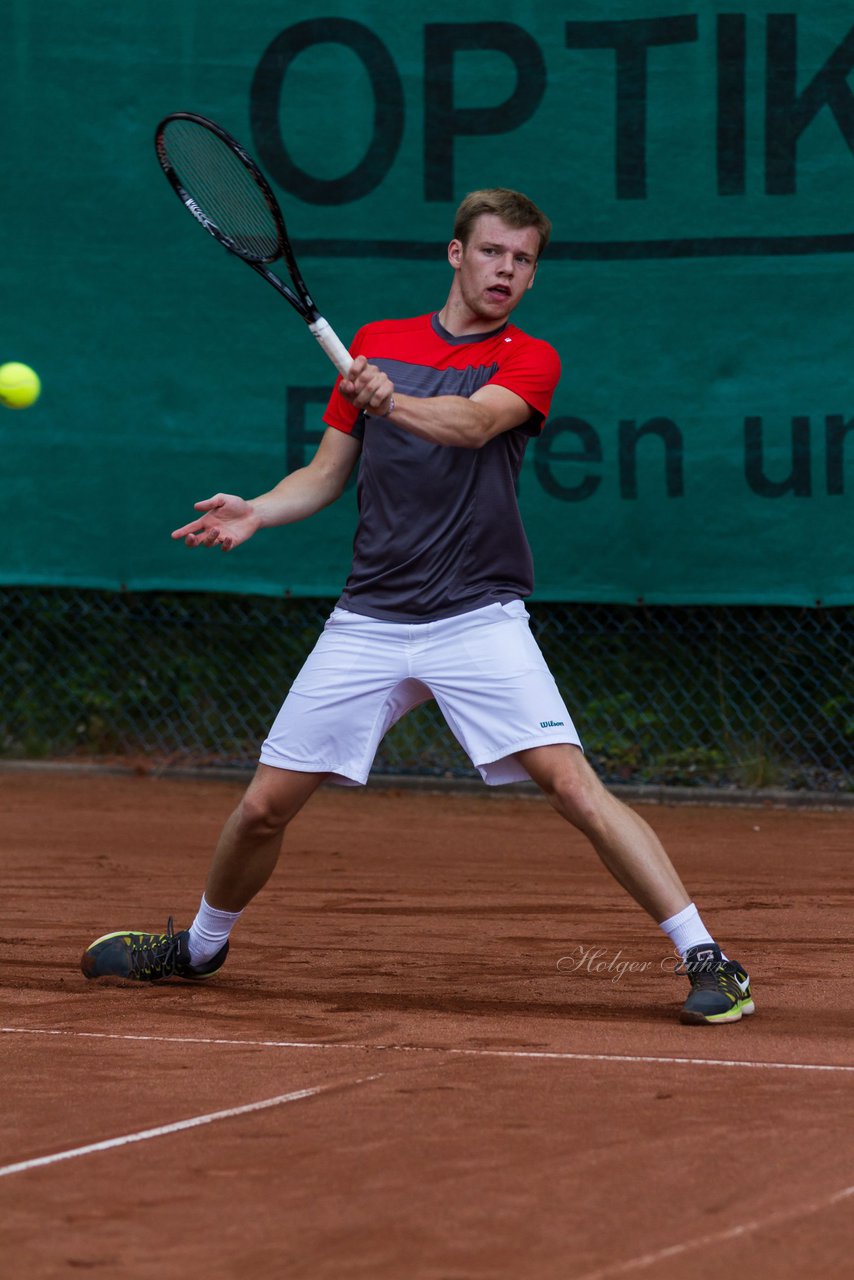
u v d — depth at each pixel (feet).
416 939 60.34
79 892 70.49
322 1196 30.22
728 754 100.73
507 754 46.70
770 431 93.45
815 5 92.58
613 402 94.94
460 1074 39.32
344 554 98.89
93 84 100.22
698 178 93.97
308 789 48.29
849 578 92.79
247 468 99.76
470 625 46.93
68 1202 30.09
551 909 67.05
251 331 99.35
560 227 95.35
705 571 94.48
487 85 96.22
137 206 100.12
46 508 101.50
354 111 97.81
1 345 101.71
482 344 48.57
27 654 114.01
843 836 87.10
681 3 93.76
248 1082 38.75
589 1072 39.42
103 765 107.96
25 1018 46.57
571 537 95.66
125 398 100.63
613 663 104.22
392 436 47.11
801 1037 43.70
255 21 98.68
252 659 110.83
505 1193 30.27
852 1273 26.40
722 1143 33.19
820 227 92.89
